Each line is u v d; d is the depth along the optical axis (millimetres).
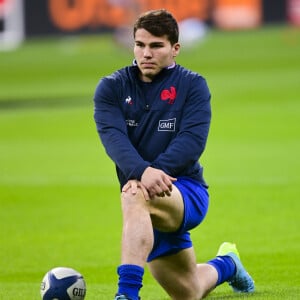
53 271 22688
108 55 158875
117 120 23203
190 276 24266
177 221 22656
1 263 34594
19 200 49688
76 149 72125
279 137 76000
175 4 162875
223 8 164250
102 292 27875
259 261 33031
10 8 165250
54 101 110125
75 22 166500
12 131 85688
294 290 26734
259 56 148250
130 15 163625
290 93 108688
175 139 22891
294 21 163125
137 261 20875
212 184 52844
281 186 51500
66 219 44125
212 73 134000
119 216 44812
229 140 75062
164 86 23281
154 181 21453
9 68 148000
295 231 39188
